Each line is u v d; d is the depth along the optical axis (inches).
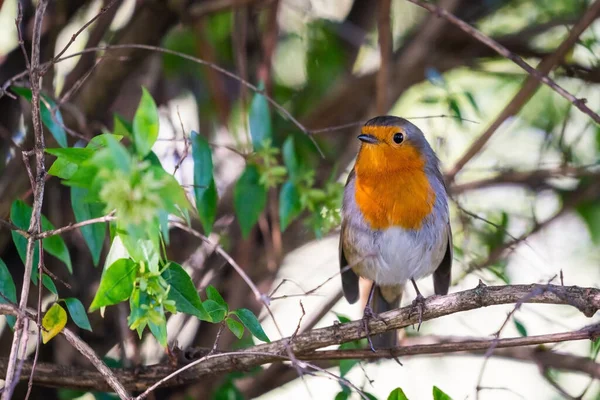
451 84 486.6
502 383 499.8
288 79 503.5
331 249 488.1
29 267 245.6
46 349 396.5
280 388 448.5
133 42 396.5
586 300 267.6
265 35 434.3
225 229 430.9
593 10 393.1
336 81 487.2
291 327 474.3
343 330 300.4
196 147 297.6
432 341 418.3
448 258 408.8
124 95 444.8
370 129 373.7
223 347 417.1
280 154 458.6
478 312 473.7
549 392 482.0
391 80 472.7
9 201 375.9
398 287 414.0
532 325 471.2
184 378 309.0
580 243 489.7
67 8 412.8
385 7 394.3
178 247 436.5
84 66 393.1
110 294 236.2
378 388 480.7
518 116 504.1
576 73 481.4
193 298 256.5
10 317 292.4
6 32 463.2
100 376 311.0
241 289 428.1
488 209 470.6
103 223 288.7
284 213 347.6
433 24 474.3
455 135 504.4
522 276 463.5
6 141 410.9
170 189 216.5
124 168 208.5
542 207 489.7
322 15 515.2
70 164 251.8
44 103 301.9
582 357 404.8
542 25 497.0
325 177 463.5
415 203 372.8
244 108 397.4
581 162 490.9
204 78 457.4
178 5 396.5
